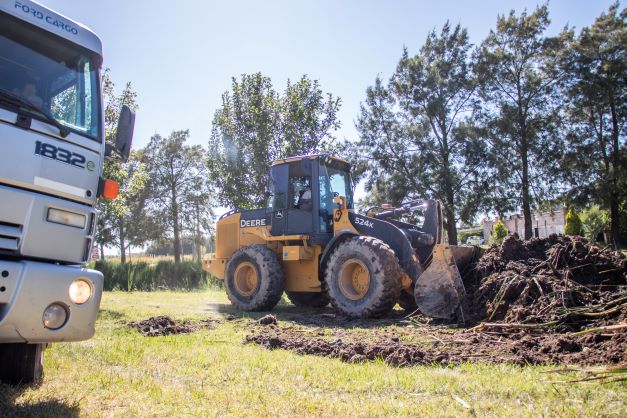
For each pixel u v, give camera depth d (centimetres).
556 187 2995
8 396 346
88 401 344
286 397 357
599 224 2922
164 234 3847
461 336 606
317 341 563
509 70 3025
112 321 777
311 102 1966
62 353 502
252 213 1089
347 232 892
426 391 370
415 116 3081
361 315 809
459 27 3042
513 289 691
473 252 877
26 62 363
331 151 1928
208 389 377
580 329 567
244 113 1983
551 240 823
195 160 3788
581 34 3067
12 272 308
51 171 349
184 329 693
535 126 2994
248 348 545
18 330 307
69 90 383
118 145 430
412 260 830
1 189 320
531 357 457
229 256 1126
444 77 3008
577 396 342
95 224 386
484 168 2905
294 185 1016
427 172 2948
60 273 328
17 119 331
